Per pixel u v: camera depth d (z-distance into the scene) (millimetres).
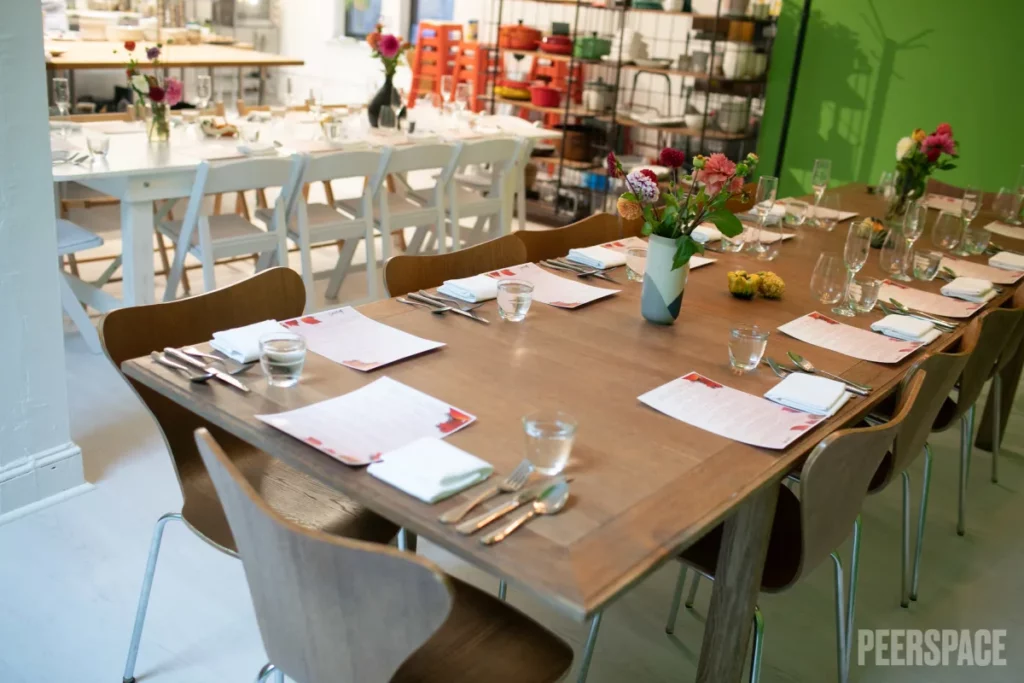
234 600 2250
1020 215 4105
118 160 3410
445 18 7766
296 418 1538
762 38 5863
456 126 4961
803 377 1905
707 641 1779
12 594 2180
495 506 1333
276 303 2113
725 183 2070
